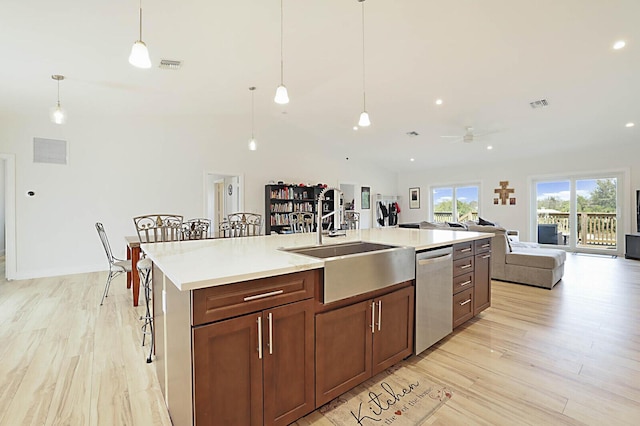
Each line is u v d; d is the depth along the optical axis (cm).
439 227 582
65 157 485
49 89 373
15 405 168
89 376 198
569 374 199
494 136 628
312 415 161
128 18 242
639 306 329
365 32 302
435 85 440
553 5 262
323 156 803
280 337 141
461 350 233
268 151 702
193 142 600
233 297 125
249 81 430
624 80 395
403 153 827
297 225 662
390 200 1007
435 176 954
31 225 462
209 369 120
